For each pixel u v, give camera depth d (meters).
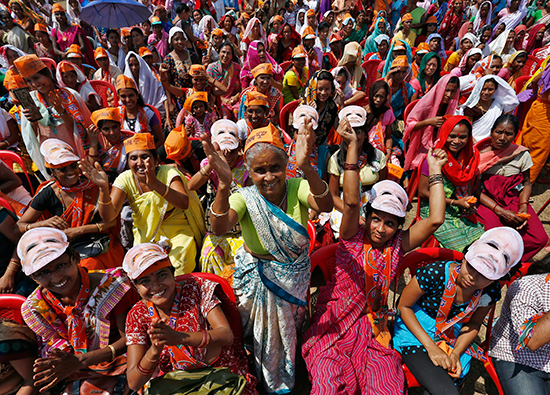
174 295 1.96
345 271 2.25
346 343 2.17
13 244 2.66
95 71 6.21
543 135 4.21
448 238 3.11
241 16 9.22
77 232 2.61
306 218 2.08
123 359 2.04
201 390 1.80
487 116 4.27
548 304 1.95
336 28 9.48
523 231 3.14
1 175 3.14
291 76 5.44
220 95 5.60
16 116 3.78
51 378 1.69
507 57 7.20
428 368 2.05
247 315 2.17
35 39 7.05
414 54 7.26
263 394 2.30
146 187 2.70
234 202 1.92
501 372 2.14
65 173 2.53
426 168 3.15
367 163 3.43
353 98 4.92
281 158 1.80
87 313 1.96
